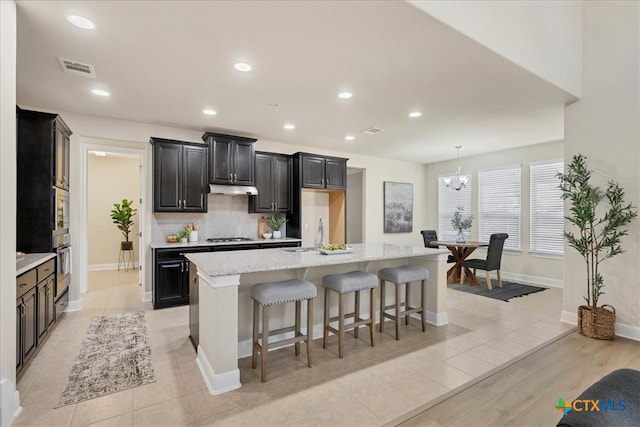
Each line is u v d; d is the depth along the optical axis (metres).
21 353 2.38
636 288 3.23
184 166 4.48
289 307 3.12
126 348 2.94
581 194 3.37
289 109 3.80
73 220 4.03
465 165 6.94
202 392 2.24
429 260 3.69
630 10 3.25
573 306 3.68
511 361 2.72
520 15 2.76
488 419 1.96
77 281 4.08
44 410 2.01
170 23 2.10
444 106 3.69
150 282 4.54
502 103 3.61
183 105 3.67
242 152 4.89
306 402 2.13
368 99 3.48
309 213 6.25
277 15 2.03
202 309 2.57
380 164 7.02
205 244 4.41
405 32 2.23
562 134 4.95
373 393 2.23
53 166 3.31
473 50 2.47
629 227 3.27
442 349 2.96
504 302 4.56
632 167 3.23
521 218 5.98
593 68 3.47
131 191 7.22
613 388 1.23
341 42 2.35
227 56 2.55
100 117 4.16
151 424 1.91
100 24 2.11
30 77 2.92
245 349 2.86
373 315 3.04
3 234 1.80
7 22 1.81
